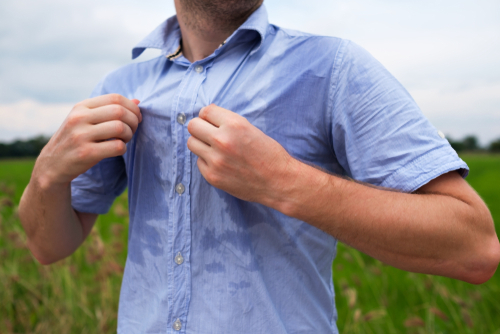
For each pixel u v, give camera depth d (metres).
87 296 2.35
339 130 0.76
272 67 0.78
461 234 0.64
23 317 2.15
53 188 0.84
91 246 2.21
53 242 0.97
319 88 0.76
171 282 0.78
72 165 0.78
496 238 0.68
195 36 0.87
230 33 0.85
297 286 0.78
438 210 0.64
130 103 0.81
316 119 0.77
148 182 0.85
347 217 0.66
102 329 2.01
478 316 2.15
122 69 1.00
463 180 0.70
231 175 0.67
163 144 0.81
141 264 0.86
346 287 2.13
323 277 0.84
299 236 0.78
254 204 0.75
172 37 0.93
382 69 0.75
